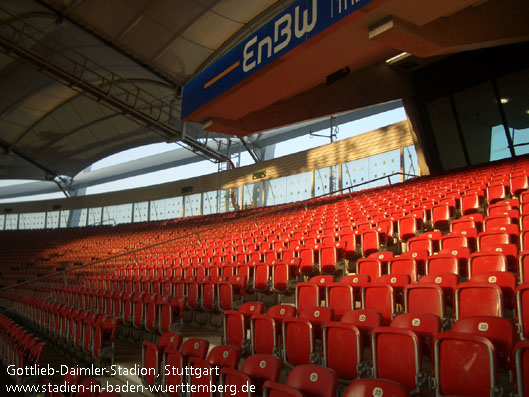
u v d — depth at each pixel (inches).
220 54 652.7
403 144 644.1
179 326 220.4
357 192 589.3
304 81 287.9
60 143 1023.0
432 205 309.9
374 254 219.9
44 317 314.0
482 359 96.6
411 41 224.1
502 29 265.0
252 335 160.1
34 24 611.5
